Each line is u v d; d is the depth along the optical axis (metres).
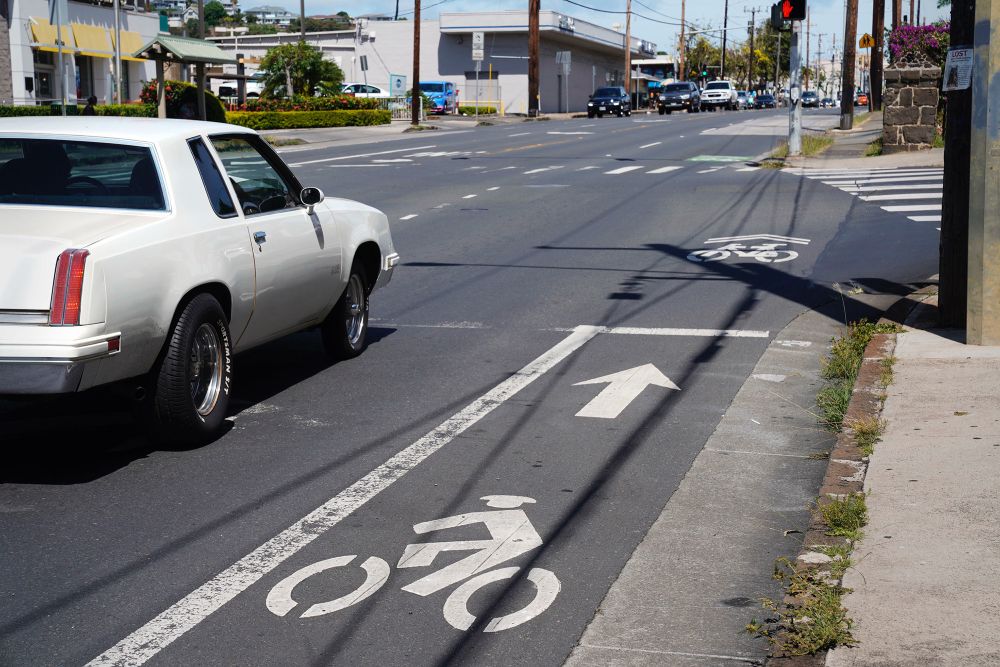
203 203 6.80
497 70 80.12
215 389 6.75
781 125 48.97
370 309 11.12
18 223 6.11
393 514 5.55
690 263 13.60
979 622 4.06
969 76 8.50
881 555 4.71
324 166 28.78
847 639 3.96
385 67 83.50
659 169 26.92
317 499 5.77
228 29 117.12
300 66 55.75
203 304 6.51
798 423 7.12
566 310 10.93
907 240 14.78
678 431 6.96
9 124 6.86
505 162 29.92
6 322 5.64
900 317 9.62
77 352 5.59
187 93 35.53
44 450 6.61
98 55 50.88
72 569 4.88
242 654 4.11
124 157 6.62
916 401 6.99
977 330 8.33
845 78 41.81
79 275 5.65
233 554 5.05
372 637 4.25
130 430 7.02
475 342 9.59
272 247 7.38
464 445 6.70
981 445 6.05
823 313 10.59
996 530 4.91
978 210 8.20
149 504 5.69
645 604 4.54
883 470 5.77
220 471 6.21
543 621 4.39
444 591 4.66
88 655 4.10
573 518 5.50
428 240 15.82
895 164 26.00
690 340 9.55
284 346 9.53
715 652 4.12
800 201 19.48
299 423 7.17
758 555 5.04
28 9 45.38
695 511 5.60
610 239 15.75
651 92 98.62
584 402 7.65
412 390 8.00
